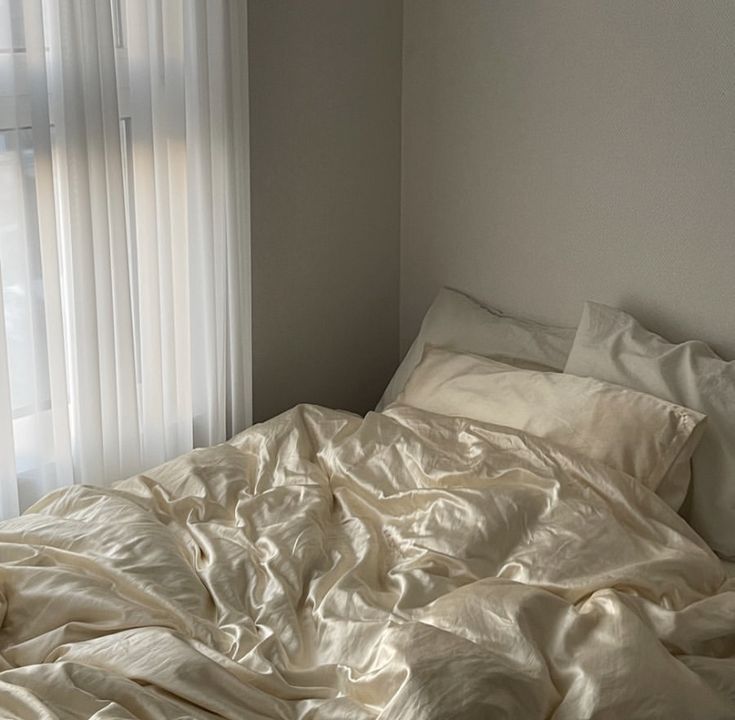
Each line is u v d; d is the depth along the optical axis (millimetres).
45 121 2412
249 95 2975
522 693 1717
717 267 2770
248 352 2986
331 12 3123
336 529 2369
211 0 2721
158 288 2713
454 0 3160
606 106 2895
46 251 2463
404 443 2572
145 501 2406
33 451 2586
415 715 1631
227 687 1746
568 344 2971
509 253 3197
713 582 2197
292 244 3193
